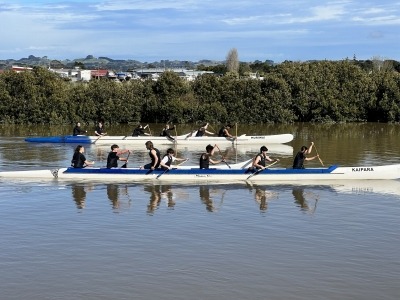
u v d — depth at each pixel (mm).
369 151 33406
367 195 20484
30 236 14992
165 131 38188
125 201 19219
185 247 14117
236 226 16094
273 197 20062
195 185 22109
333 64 64000
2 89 56719
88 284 11703
